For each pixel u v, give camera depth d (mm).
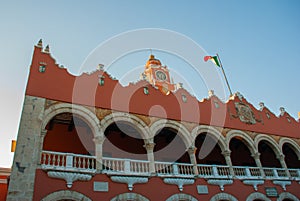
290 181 24062
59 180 15320
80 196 15375
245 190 21438
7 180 17734
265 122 27453
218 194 20062
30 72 18109
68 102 18188
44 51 19469
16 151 14984
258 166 23781
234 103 26703
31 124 16219
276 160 30188
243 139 24828
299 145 28000
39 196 14352
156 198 17641
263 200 21781
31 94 17297
